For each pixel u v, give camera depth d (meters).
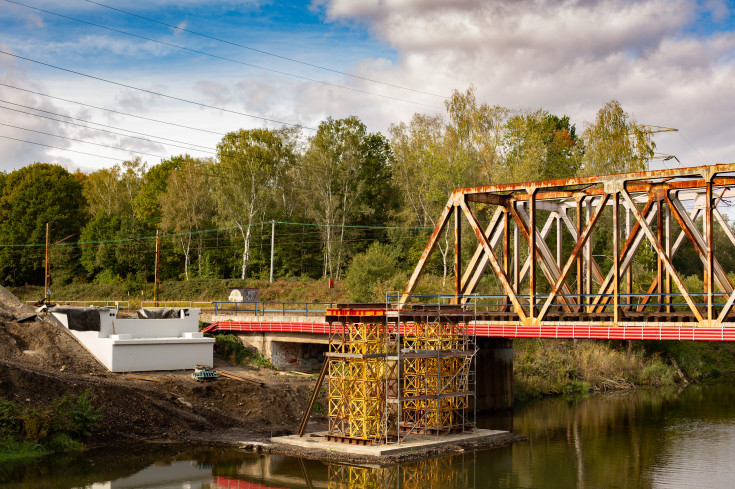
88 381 38.72
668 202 37.06
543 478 30.06
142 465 31.44
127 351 43.72
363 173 98.81
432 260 83.44
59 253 99.75
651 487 28.75
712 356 73.88
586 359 60.47
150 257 98.62
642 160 70.31
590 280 40.72
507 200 42.69
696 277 65.94
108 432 35.38
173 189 97.44
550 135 88.69
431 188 74.19
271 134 93.75
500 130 74.94
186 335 47.44
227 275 101.88
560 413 46.56
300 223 96.81
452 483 29.19
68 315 46.53
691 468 31.83
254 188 90.88
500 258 70.81
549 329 37.94
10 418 32.75
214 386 42.62
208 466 31.52
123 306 75.38
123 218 101.88
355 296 65.06
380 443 34.22
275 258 96.75
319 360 54.94
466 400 38.91
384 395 34.94
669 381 62.91
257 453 33.81
